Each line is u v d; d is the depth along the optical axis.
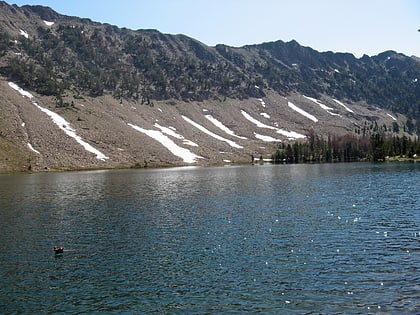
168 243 38.78
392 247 35.28
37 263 33.09
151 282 28.20
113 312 23.61
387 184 87.06
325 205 59.78
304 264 31.12
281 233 41.91
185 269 30.78
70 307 24.42
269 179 111.88
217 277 28.81
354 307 23.11
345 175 117.69
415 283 26.39
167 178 123.94
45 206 64.31
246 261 32.38
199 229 44.78
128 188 92.88
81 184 105.25
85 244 39.03
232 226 46.03
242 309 23.41
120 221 50.41
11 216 54.94
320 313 22.52
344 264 30.81
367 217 49.41
